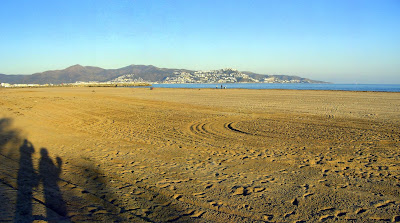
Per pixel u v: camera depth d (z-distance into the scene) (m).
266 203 4.37
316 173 5.83
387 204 4.31
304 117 14.52
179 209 4.15
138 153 7.58
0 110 18.22
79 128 11.73
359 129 10.93
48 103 23.47
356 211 4.08
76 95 34.72
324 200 4.47
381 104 21.61
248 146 8.28
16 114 16.25
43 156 7.29
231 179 5.49
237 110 18.00
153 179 5.49
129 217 3.86
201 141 9.04
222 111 17.50
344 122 12.73
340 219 3.84
